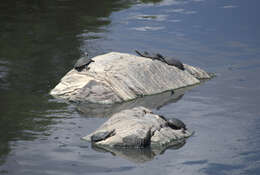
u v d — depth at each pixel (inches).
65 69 866.8
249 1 1450.5
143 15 1304.1
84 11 1338.6
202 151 553.3
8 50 981.8
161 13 1327.5
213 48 1026.7
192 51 1003.9
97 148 559.5
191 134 603.5
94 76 761.6
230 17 1275.8
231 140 583.5
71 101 730.8
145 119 601.6
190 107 708.7
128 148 561.0
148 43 1050.7
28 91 759.7
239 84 813.9
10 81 802.8
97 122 642.8
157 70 808.9
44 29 1149.1
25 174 493.0
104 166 514.6
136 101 738.8
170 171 503.5
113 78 757.9
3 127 616.1
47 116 661.3
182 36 1114.1
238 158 534.6
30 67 878.4
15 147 557.6
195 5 1419.8
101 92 737.6
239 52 1000.2
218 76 861.8
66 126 625.9
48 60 919.7
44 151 548.7
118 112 686.5
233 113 679.7
